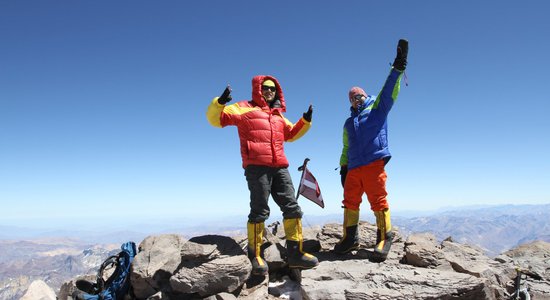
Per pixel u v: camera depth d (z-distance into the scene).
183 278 5.66
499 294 5.84
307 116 7.23
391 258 6.96
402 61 6.45
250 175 6.39
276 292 6.29
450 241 8.61
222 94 6.09
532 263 7.30
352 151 7.00
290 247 6.34
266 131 6.45
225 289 5.69
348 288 5.48
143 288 6.17
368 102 7.19
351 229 7.08
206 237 6.42
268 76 6.95
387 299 5.14
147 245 6.92
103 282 6.41
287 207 6.38
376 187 6.78
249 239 6.45
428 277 5.56
